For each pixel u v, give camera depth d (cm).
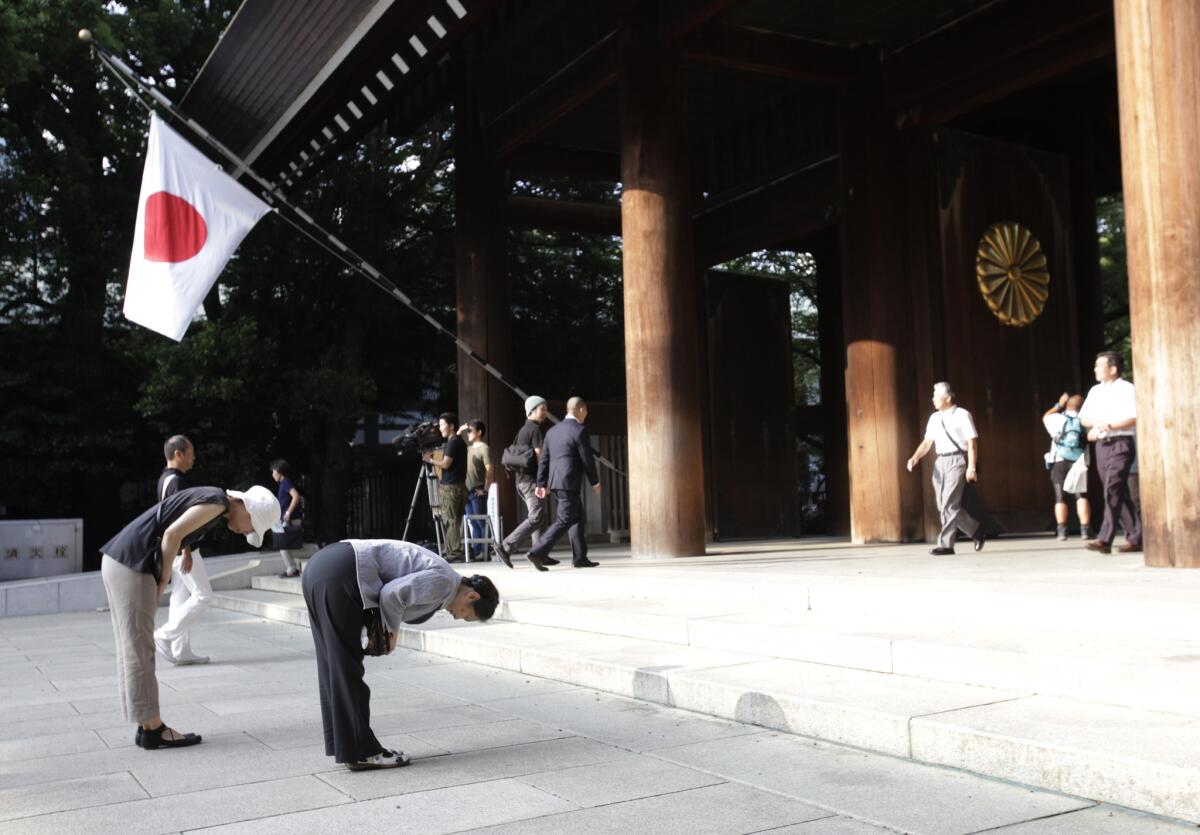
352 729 427
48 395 2145
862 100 1403
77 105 2181
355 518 2805
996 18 1269
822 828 338
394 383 2747
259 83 1481
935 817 345
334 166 2312
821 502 2873
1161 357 716
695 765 427
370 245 2328
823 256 2028
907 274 1383
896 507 1344
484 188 1689
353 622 428
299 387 2247
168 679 727
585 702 573
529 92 1563
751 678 533
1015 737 382
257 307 2369
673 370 1227
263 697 636
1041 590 592
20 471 2097
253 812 374
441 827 350
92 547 2261
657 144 1247
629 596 852
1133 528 923
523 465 1141
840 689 494
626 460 1848
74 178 2075
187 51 2208
